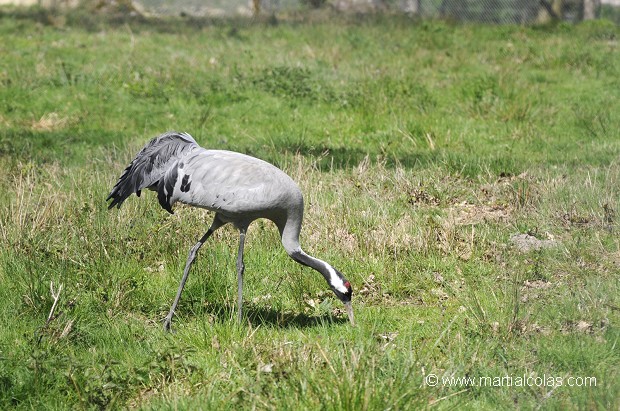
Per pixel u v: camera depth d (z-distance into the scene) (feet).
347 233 58.75
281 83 105.50
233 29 151.94
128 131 90.89
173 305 45.80
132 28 156.15
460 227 61.36
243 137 88.79
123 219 58.18
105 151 80.23
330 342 43.01
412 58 125.08
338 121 94.27
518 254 55.72
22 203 57.77
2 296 48.03
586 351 40.81
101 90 102.73
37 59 116.47
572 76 115.03
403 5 195.52
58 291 45.70
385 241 56.70
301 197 47.14
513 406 36.27
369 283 52.80
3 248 52.90
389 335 44.70
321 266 46.78
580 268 52.95
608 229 59.62
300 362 38.50
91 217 58.39
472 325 44.98
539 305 46.91
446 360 40.68
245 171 45.88
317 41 139.03
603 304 45.80
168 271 52.65
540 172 73.41
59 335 42.63
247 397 36.09
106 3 194.29
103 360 40.83
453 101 100.42
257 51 130.31
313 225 59.67
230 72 111.75
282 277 52.26
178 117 95.25
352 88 103.30
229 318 46.21
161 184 47.96
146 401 38.14
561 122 93.56
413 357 40.24
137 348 43.29
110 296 48.11
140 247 54.49
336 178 72.08
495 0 193.36
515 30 154.92
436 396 36.42
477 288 51.39
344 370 35.91
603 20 169.17
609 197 64.39
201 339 43.68
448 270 54.19
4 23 153.07
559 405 35.68
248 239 57.47
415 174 73.77
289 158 77.92
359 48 132.98
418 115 94.79
